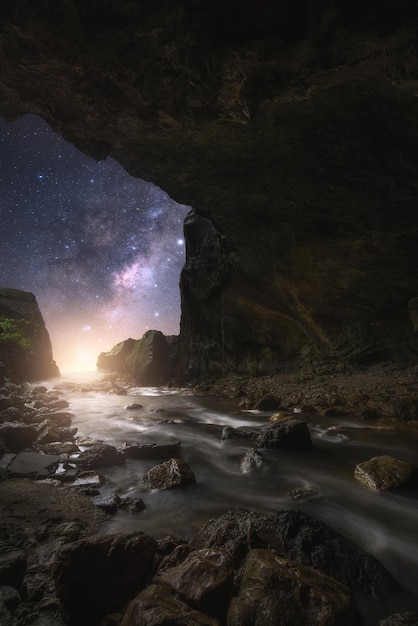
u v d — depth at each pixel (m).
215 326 14.70
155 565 2.78
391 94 5.97
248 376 13.80
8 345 13.83
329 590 2.36
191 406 10.31
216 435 7.00
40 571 2.84
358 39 4.05
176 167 8.20
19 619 2.41
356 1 3.82
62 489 4.37
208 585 2.37
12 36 4.54
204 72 4.74
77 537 3.38
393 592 2.73
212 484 4.70
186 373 15.27
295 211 9.30
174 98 5.29
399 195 7.97
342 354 11.93
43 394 11.03
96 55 4.74
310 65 4.45
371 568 2.83
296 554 2.99
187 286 15.02
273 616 2.19
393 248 9.61
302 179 8.22
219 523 3.51
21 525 3.56
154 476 4.70
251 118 5.24
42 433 6.25
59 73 5.09
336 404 8.74
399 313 10.94
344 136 6.95
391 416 7.67
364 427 7.09
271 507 4.07
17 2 4.12
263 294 12.62
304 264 10.85
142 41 4.52
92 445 6.13
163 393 13.19
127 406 9.98
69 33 4.44
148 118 5.78
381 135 6.77
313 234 9.81
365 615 2.57
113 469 5.15
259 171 8.23
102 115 5.94
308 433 5.99
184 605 2.27
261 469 5.11
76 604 2.46
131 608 2.25
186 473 4.68
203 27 4.30
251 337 14.23
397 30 3.89
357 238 9.56
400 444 6.09
